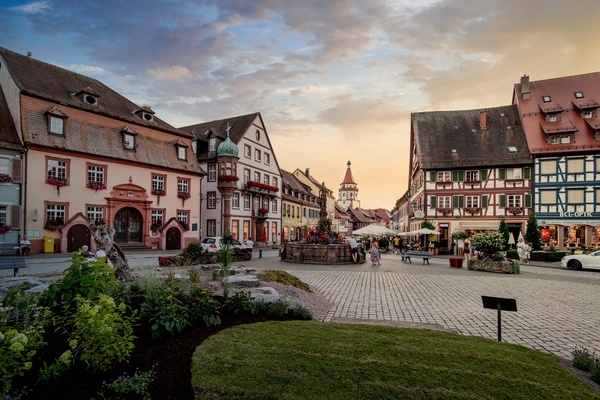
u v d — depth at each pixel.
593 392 4.26
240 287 9.21
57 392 3.80
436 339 5.81
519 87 43.16
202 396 3.91
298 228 60.88
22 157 24.02
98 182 27.92
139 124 32.19
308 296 10.14
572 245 35.84
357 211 120.62
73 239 25.89
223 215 40.31
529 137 38.62
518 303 10.38
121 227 30.19
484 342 5.86
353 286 13.00
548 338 6.95
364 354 4.95
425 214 39.97
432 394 3.97
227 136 40.66
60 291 5.01
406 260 26.88
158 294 5.95
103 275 5.20
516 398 3.98
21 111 24.28
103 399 3.71
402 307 9.45
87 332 4.11
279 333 5.77
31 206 24.23
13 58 26.83
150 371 4.17
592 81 40.31
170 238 33.09
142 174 31.38
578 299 11.12
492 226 37.91
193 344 5.21
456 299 10.66
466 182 38.97
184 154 35.88
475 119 43.31
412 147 50.75
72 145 26.42
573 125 37.50
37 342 4.23
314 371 4.40
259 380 4.19
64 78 29.52
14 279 9.77
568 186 36.19
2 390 3.61
